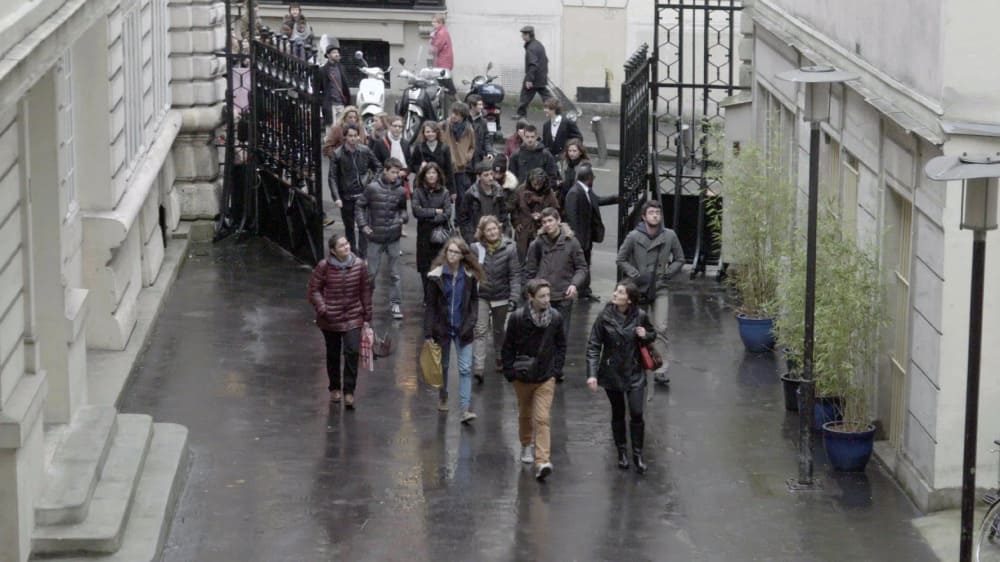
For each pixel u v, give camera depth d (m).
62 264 15.76
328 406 19.20
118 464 15.70
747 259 22.00
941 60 15.44
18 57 11.41
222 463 17.22
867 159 18.31
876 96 17.72
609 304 17.06
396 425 18.59
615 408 17.23
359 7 43.28
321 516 15.82
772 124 24.58
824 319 17.41
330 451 17.67
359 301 19.03
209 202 27.22
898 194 17.47
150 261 23.42
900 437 17.41
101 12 15.48
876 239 17.78
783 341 18.98
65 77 17.62
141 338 21.00
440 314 18.53
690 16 43.00
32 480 14.00
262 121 27.02
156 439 17.05
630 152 26.27
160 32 25.45
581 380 20.53
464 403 18.64
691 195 26.64
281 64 26.30
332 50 36.38
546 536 15.45
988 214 12.87
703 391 20.14
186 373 20.25
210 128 27.09
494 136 37.53
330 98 36.19
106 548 14.09
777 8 23.62
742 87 26.50
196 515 15.77
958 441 15.90
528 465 17.36
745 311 22.09
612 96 43.84
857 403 17.62
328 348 19.11
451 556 14.91
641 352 17.08
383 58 44.00
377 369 20.78
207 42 26.89
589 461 17.58
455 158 27.92
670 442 18.22
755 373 20.95
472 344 19.19
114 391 18.80
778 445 18.17
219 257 26.20
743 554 15.12
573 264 20.36
